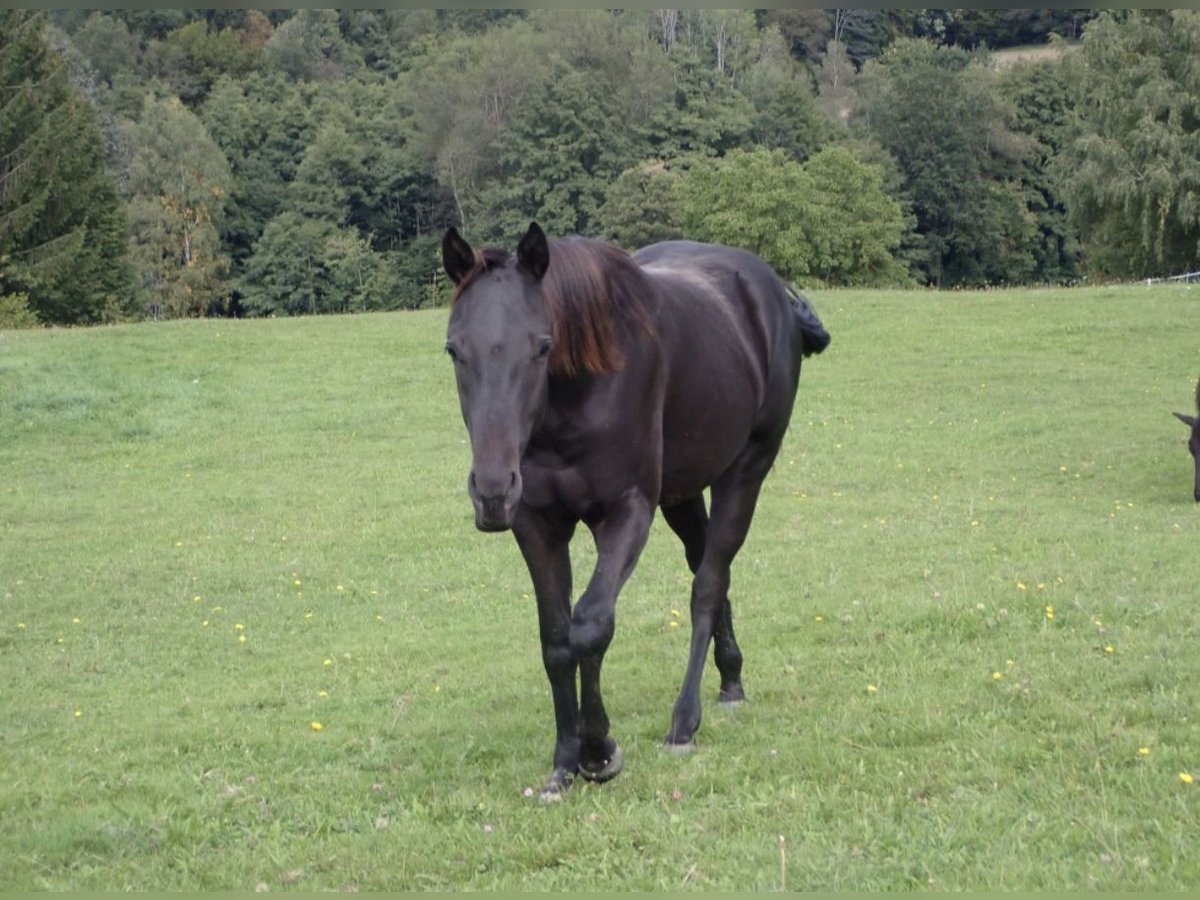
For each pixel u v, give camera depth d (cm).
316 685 807
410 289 6500
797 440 1959
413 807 539
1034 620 802
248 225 6819
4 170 4116
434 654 884
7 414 2266
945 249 6950
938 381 2372
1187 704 604
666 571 1147
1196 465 1516
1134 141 4719
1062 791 502
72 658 962
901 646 768
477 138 6209
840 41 9069
